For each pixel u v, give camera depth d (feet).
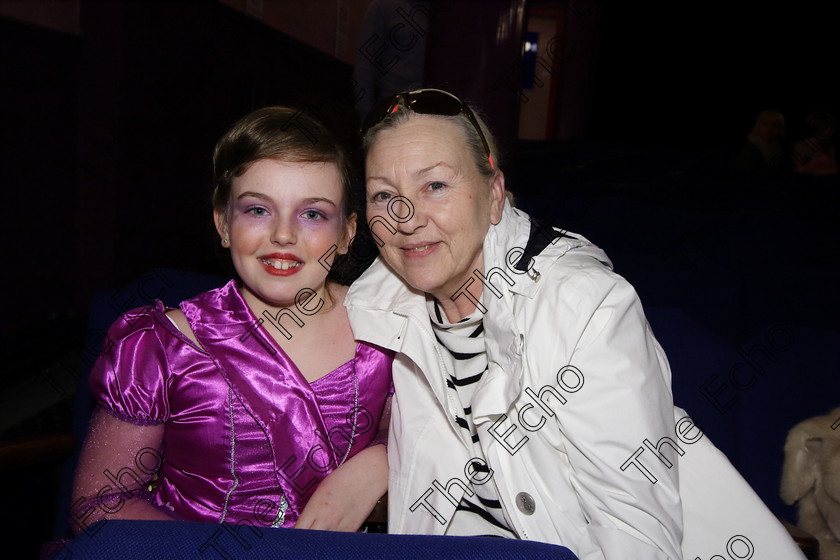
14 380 8.94
